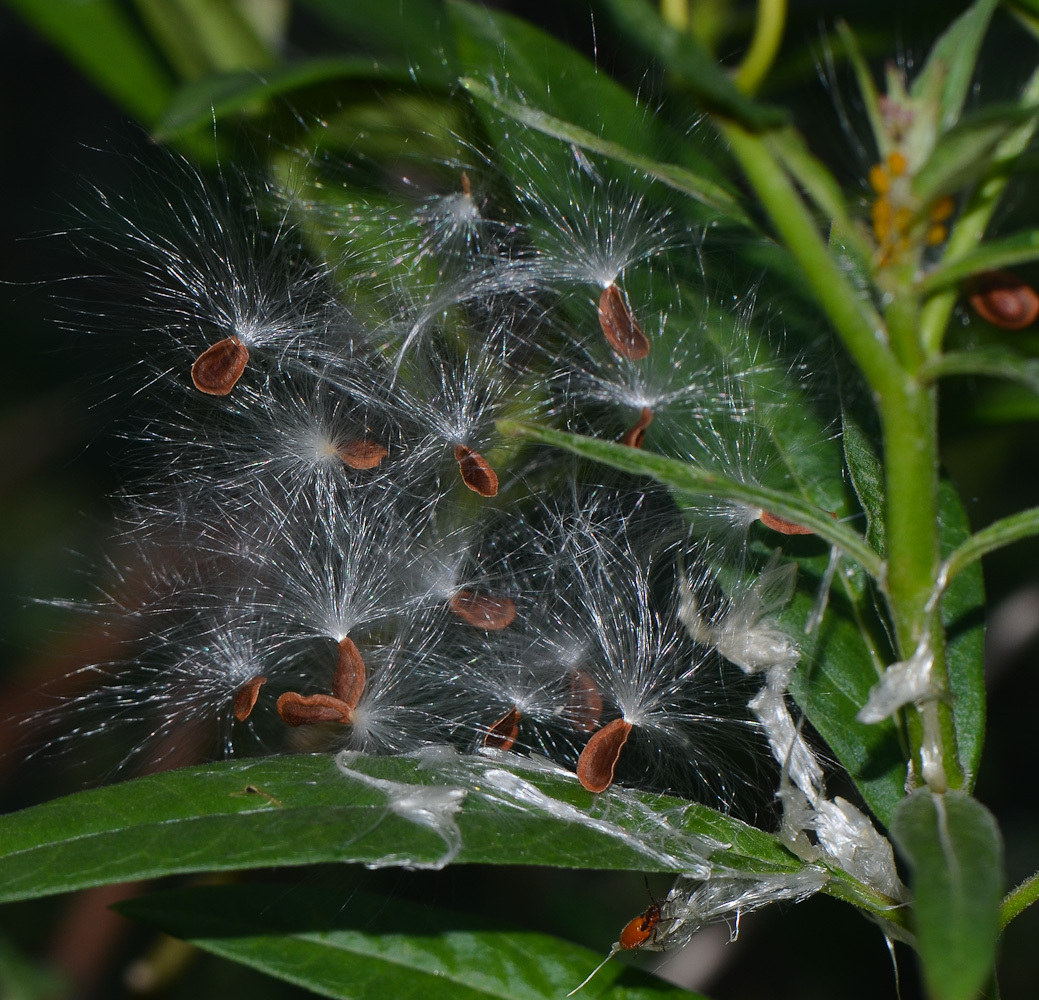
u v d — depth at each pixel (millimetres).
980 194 311
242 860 312
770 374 350
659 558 352
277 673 360
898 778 333
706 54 300
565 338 358
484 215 362
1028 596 423
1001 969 526
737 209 312
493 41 354
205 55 375
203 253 361
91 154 729
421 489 355
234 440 357
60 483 645
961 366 303
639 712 344
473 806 321
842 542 311
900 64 388
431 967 337
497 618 348
